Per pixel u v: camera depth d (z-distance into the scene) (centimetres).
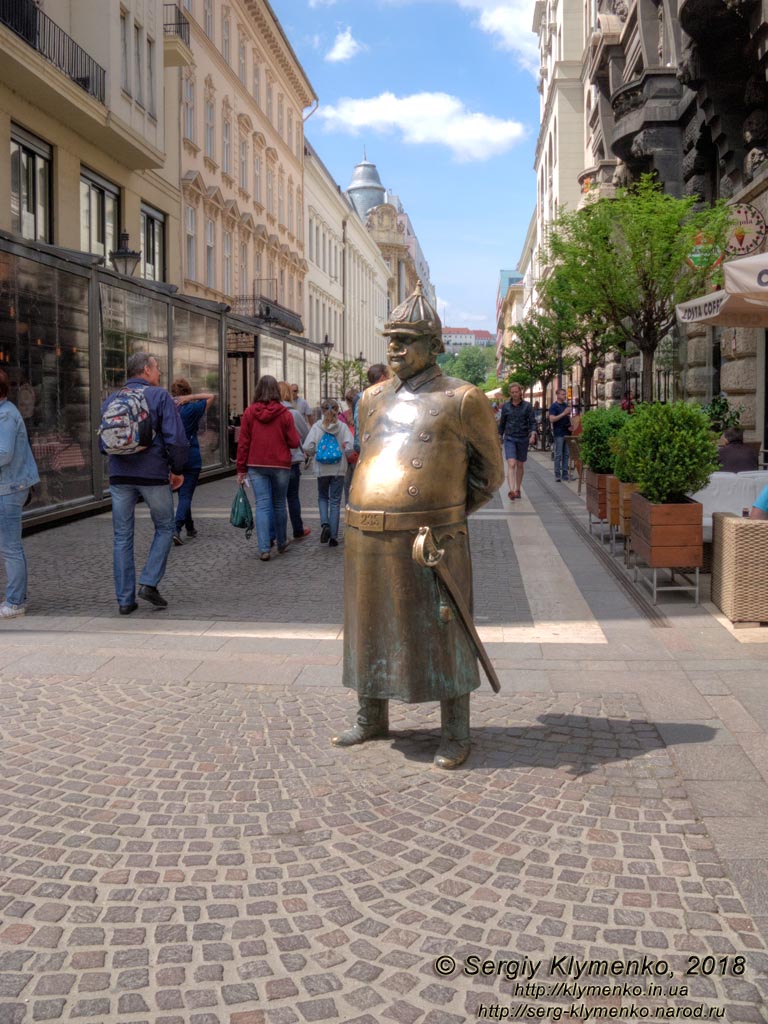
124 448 689
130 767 396
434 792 369
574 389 4412
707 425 716
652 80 1989
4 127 1788
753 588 633
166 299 1727
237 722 454
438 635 390
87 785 377
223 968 254
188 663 556
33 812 352
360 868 309
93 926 275
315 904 287
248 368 2688
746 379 1541
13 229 1844
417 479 387
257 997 242
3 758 407
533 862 312
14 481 695
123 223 2392
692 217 1666
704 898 288
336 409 1063
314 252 5462
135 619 691
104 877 304
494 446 400
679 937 267
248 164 3878
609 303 1600
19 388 1136
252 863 313
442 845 324
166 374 1736
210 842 328
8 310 1108
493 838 329
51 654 578
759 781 374
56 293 1246
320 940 268
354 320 7131
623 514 865
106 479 1430
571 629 639
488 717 456
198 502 1560
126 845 326
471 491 412
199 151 3162
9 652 584
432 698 391
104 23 2112
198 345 1952
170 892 294
